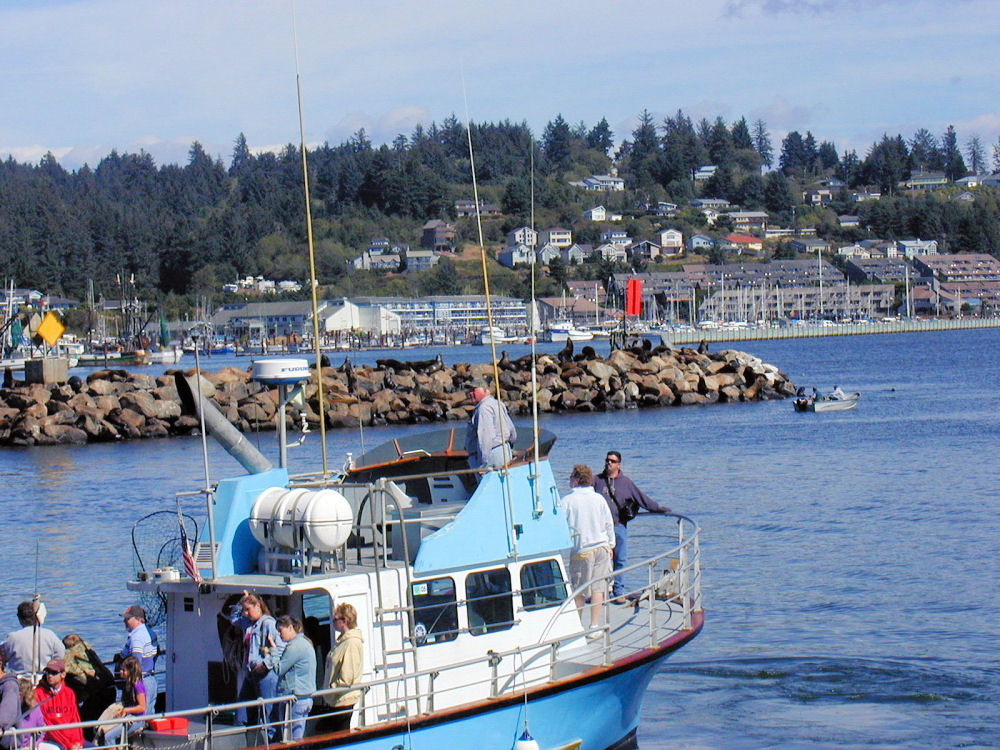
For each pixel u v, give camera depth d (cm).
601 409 10444
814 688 2644
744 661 2844
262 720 1620
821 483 5650
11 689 1644
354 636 1652
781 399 11300
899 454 6706
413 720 1706
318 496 1703
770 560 3903
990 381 12900
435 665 1800
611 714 2056
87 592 3562
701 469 6228
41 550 4244
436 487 2117
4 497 5756
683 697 2606
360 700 1681
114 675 1917
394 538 1895
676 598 2356
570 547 2028
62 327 14288
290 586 1670
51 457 7669
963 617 3162
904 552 3975
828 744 2317
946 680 2670
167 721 1686
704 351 12206
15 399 9200
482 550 1877
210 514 1812
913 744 2308
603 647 2027
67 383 10138
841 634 3044
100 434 8744
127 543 4341
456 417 9719
